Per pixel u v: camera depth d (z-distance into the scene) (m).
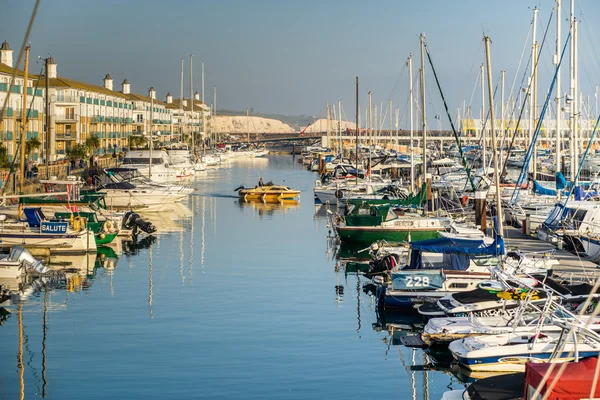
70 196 62.34
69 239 51.44
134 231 61.47
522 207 63.94
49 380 27.83
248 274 46.66
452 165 115.56
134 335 33.47
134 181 81.00
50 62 120.38
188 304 39.03
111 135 134.12
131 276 45.72
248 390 27.03
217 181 118.81
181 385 27.41
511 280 32.31
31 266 45.16
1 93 89.31
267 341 32.75
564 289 33.34
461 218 60.88
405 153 141.50
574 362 20.45
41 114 103.06
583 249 48.06
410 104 82.56
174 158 119.31
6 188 63.62
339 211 72.19
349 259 51.84
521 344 28.22
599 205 51.97
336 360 30.41
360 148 147.00
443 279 37.31
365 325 35.41
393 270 38.47
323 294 41.56
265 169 152.00
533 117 84.31
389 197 77.25
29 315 36.62
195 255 53.06
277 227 67.69
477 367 28.30
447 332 30.61
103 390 26.88
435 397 26.47
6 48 106.25
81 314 36.81
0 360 30.05
